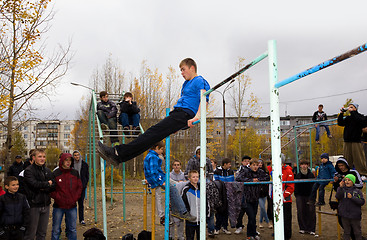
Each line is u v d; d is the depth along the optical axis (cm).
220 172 699
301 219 673
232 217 561
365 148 543
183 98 324
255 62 204
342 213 529
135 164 2917
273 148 176
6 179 455
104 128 681
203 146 309
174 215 473
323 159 693
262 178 642
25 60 1027
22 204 467
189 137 3055
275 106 178
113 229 711
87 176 782
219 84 271
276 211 169
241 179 629
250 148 4281
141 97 2862
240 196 571
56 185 537
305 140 3769
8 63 1007
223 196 561
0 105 1002
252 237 622
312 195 680
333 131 3400
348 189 527
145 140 306
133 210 961
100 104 709
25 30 1027
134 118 728
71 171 555
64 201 534
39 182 507
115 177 2041
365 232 680
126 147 306
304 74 155
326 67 143
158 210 588
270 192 666
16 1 1029
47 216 532
